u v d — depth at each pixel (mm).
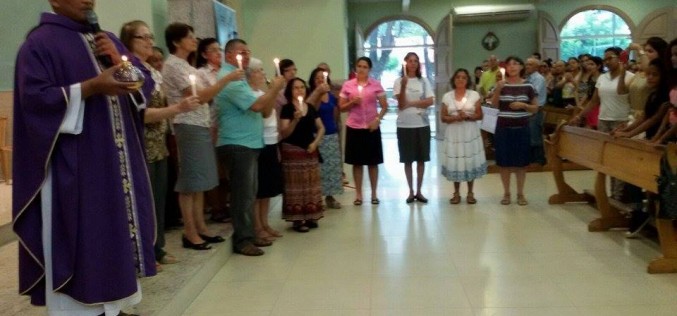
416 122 5359
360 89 5199
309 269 3631
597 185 4301
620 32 12133
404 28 12477
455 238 4234
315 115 4512
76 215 1948
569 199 5254
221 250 3729
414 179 6848
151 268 2197
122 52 2197
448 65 11180
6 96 5184
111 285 1994
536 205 5223
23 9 5121
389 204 5492
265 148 4168
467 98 5266
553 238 4148
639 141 3582
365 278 3430
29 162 1927
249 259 3869
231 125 3750
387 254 3895
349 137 5328
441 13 11906
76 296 1979
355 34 11758
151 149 3133
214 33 5312
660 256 3590
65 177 1933
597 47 12227
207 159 3490
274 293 3227
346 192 6145
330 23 7305
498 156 5184
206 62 3828
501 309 2900
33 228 1964
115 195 2012
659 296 3002
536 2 11883
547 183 6254
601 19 12094
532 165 6945
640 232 4172
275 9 7348
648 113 3986
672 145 3182
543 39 11555
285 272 3584
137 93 2158
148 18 4566
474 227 4531
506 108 5109
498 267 3551
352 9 12086
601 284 3201
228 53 3744
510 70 5113
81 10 1991
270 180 4203
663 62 3920
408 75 5398
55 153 1939
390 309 2945
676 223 3486
